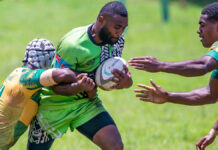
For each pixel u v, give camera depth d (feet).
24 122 56.70
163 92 50.60
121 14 52.24
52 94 57.26
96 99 58.80
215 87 53.83
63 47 54.44
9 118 54.75
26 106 56.08
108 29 52.80
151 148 82.74
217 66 48.14
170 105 117.39
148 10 304.09
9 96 54.03
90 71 55.67
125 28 54.60
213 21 51.80
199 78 150.71
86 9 288.10
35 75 52.06
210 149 83.71
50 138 58.54
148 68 47.34
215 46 49.34
